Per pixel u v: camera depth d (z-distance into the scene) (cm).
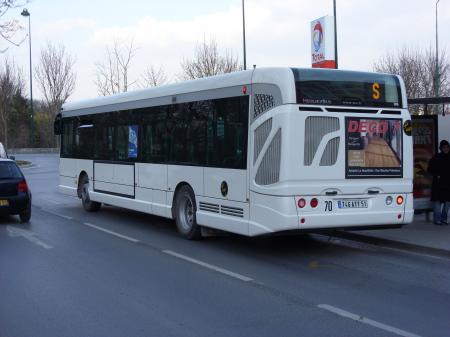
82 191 1572
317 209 854
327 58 1708
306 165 845
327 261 895
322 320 588
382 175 901
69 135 1642
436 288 728
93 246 1019
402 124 921
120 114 1337
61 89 5375
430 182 1228
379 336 539
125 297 677
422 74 3347
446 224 1195
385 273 812
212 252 960
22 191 1317
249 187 896
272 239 1098
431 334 546
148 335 541
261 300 664
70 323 579
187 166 1065
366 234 1081
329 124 864
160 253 951
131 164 1284
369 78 899
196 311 619
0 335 545
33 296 682
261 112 877
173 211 1124
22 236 1132
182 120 1085
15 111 7175
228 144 950
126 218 1412
